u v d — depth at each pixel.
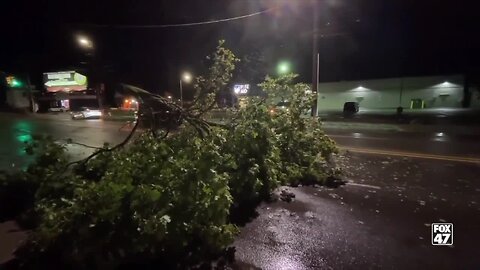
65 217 3.40
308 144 7.48
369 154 9.66
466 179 6.72
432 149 10.60
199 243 3.94
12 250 3.74
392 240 4.04
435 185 6.33
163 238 3.44
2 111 42.12
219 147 5.33
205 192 3.75
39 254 3.47
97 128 20.00
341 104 44.59
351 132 16.72
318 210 5.08
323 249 3.85
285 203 5.41
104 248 3.19
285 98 7.45
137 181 4.05
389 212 4.95
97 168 5.48
